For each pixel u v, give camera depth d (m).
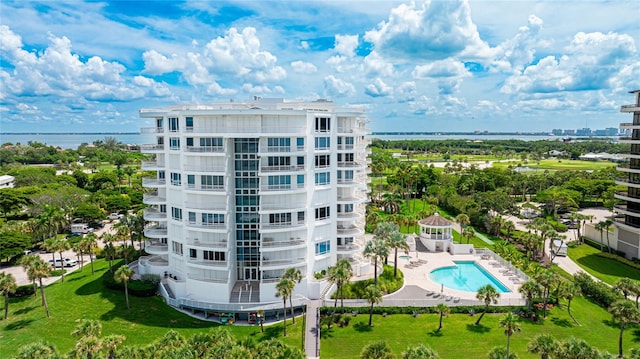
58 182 151.38
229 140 63.28
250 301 62.47
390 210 129.88
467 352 52.53
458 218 104.06
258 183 65.12
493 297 58.62
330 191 68.56
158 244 73.69
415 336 56.28
